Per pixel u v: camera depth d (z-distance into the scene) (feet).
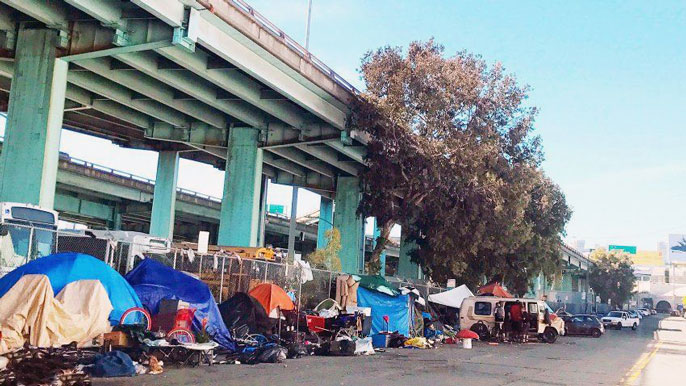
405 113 100.94
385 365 52.49
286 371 44.65
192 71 80.59
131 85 87.71
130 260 62.95
